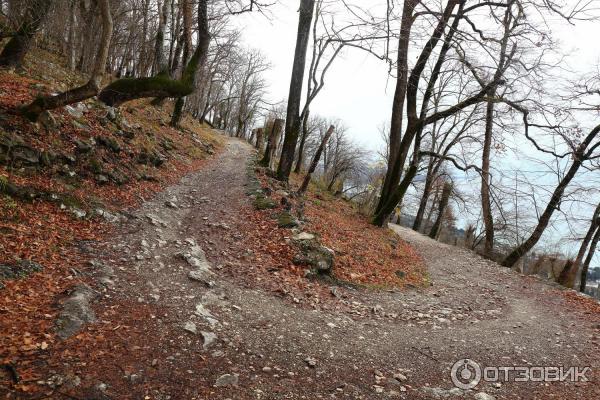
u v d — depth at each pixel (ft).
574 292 37.78
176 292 20.11
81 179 31.71
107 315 16.26
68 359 12.85
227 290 22.00
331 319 21.39
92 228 25.96
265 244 30.83
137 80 41.50
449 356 18.74
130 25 84.79
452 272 41.50
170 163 50.60
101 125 40.57
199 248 27.53
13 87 35.27
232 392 12.91
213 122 202.90
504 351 20.04
